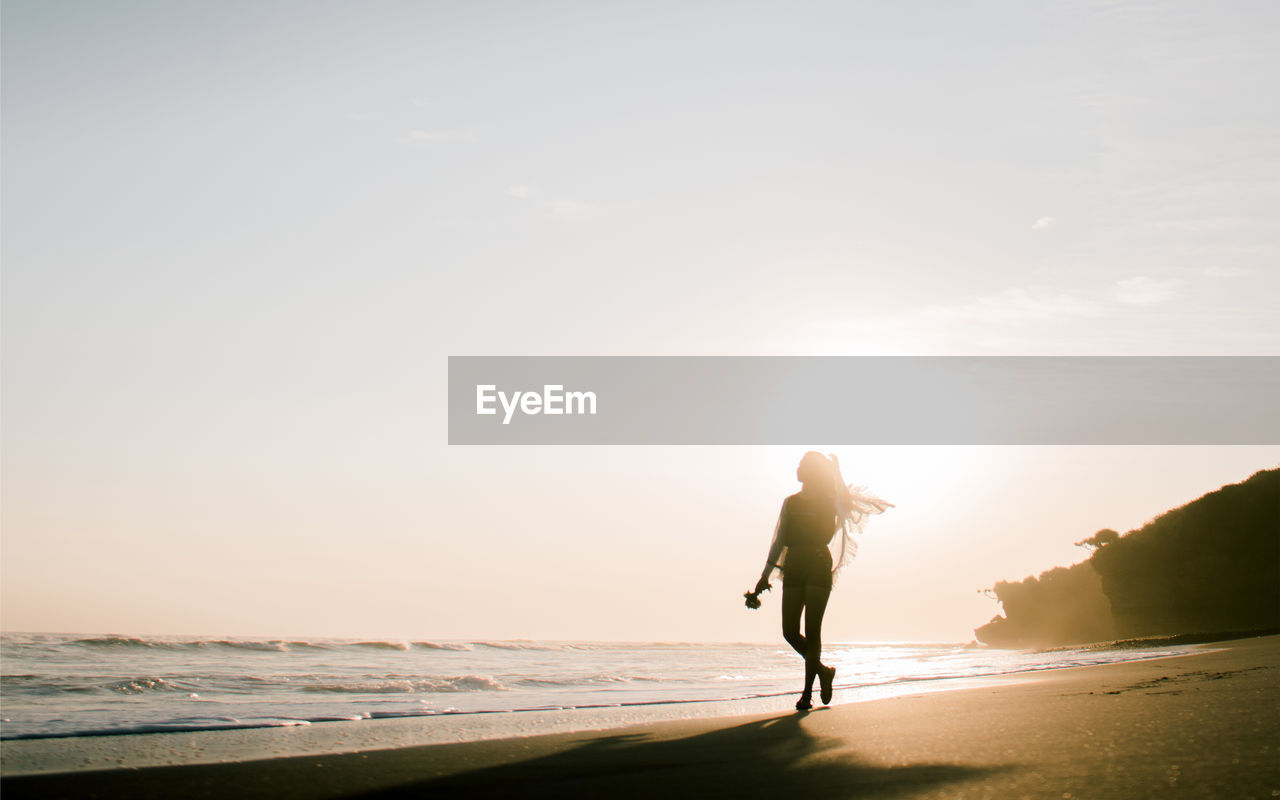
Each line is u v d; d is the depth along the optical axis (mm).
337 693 11883
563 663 24922
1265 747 2789
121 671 17266
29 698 10883
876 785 2611
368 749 4484
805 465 6695
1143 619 52188
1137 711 4215
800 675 16375
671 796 2645
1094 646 33969
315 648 32938
